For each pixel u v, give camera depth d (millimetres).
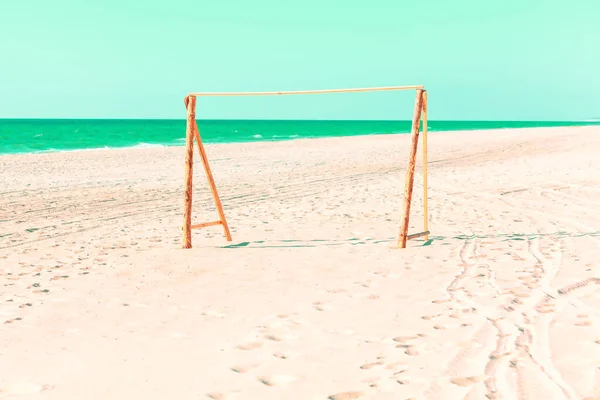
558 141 28266
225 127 109688
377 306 4633
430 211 9953
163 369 3404
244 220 9281
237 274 5797
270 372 3338
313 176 16406
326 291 5121
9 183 14812
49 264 6305
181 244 7398
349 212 9945
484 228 8211
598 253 6305
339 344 3779
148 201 11750
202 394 3051
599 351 3488
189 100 7000
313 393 3039
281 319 4348
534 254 6414
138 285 5398
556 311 4336
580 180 13102
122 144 40438
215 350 3709
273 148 29609
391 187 13617
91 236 8023
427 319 4262
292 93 6637
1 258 6621
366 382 3164
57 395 3059
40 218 9648
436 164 19312
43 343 3873
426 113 6910
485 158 21031
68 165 20156
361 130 89938
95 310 4633
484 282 5285
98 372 3365
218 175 17016
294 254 6688
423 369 3316
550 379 3113
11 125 110188
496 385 3064
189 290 5223
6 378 3291
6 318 4426
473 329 3992
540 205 10195
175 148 29969
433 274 5652
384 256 6504
